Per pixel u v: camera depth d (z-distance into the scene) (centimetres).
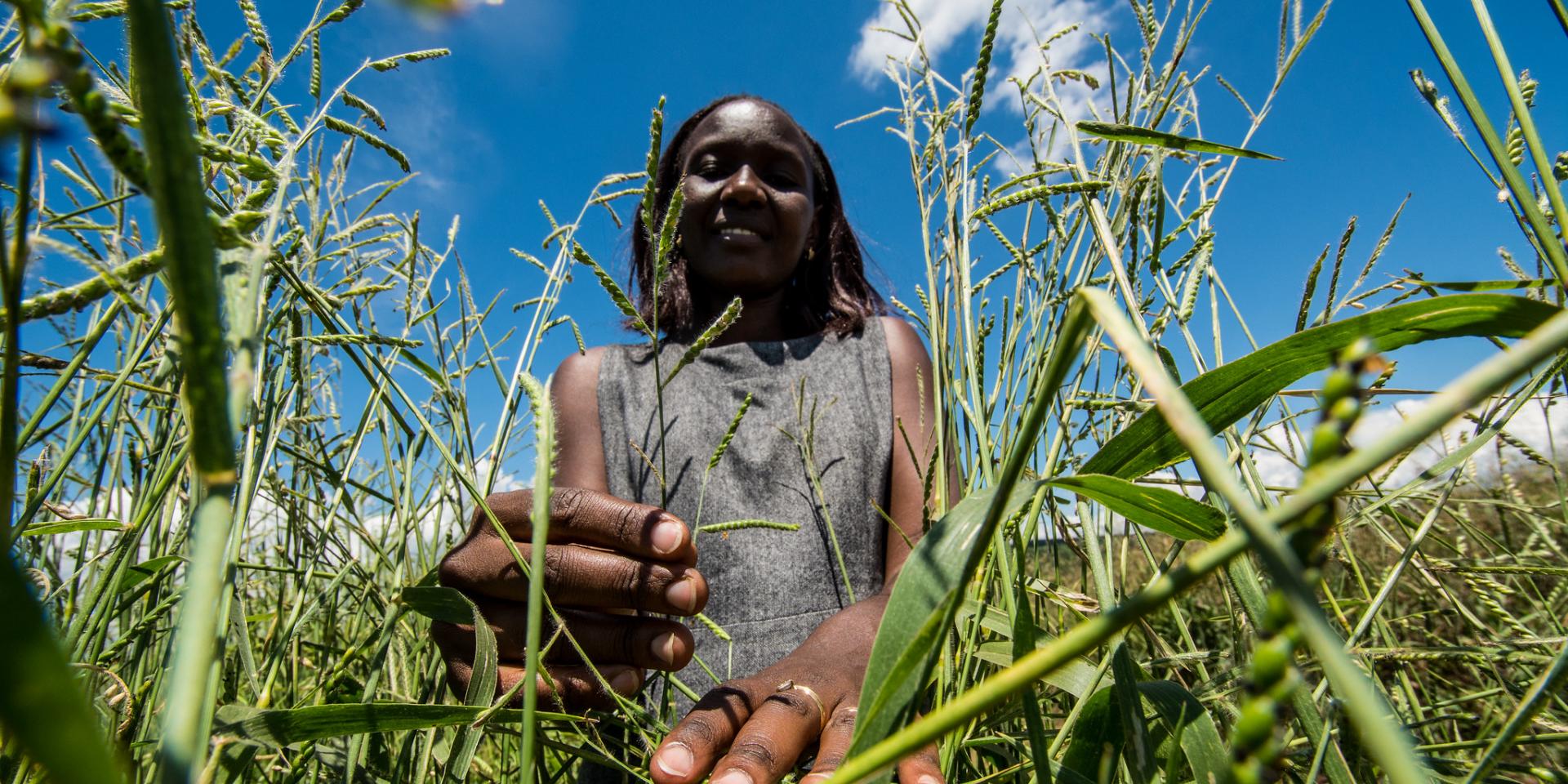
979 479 88
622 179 109
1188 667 87
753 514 151
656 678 97
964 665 69
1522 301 38
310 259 79
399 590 85
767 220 172
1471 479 90
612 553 84
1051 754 63
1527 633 85
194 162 20
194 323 20
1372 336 42
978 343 80
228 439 21
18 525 61
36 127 15
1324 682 67
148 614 71
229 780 51
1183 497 46
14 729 12
